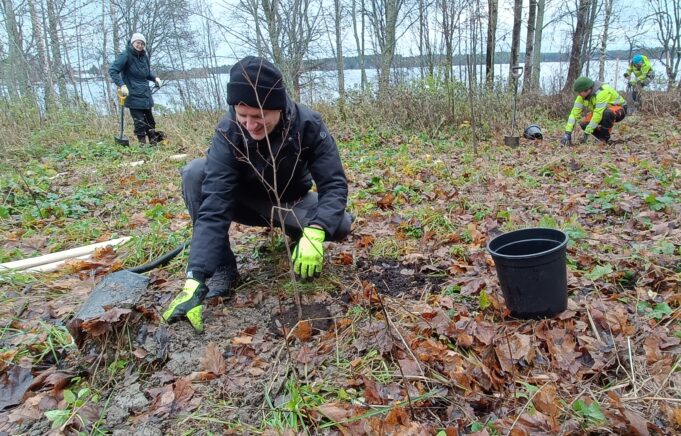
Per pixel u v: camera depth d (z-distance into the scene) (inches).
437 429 69.3
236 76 82.8
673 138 303.0
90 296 99.7
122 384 83.0
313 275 101.1
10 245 153.3
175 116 435.5
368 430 68.0
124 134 385.1
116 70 324.5
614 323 90.5
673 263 112.4
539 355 83.7
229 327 95.3
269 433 69.5
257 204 110.3
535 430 67.3
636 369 80.1
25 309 111.1
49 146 345.7
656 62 947.3
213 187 93.0
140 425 74.1
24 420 76.5
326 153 99.3
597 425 67.9
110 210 192.9
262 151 95.2
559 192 188.2
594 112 301.9
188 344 89.6
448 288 106.7
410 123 369.1
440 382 78.2
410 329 92.9
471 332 87.4
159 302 102.0
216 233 93.0
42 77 616.7
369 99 401.1
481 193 189.8
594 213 157.9
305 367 83.5
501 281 93.4
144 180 239.0
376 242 133.0
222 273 107.0
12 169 262.1
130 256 133.3
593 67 895.7
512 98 386.3
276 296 105.1
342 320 95.3
